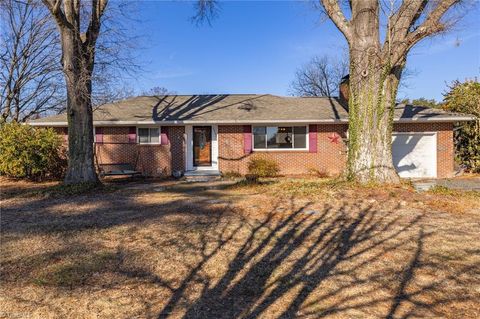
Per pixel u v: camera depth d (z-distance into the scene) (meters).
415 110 17.36
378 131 10.64
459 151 17.69
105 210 9.12
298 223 7.14
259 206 8.97
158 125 17.30
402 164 16.30
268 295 4.00
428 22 10.07
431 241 5.80
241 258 5.21
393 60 10.39
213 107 18.77
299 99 20.12
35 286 4.31
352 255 5.23
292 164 17.06
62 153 16.69
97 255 5.45
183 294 4.06
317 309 3.63
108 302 3.88
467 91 17.91
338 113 17.11
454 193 9.91
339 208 8.41
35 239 6.40
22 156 15.06
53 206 9.79
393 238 6.00
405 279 4.33
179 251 5.59
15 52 24.27
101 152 17.30
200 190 12.45
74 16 12.66
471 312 3.50
